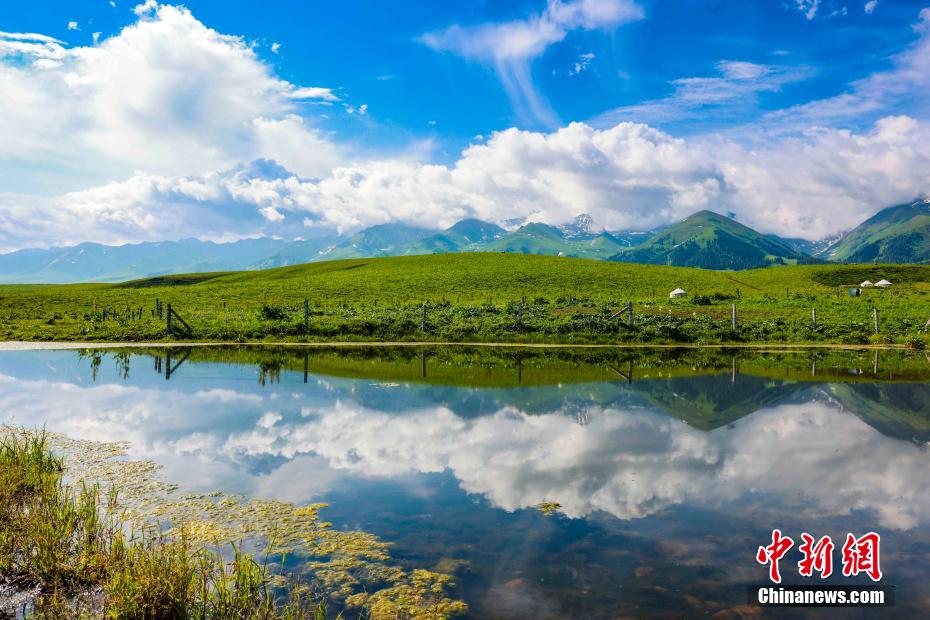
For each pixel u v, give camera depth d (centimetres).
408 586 629
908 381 1994
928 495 905
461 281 8350
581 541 742
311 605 590
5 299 6278
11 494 872
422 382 1962
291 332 3672
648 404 1598
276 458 1109
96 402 1619
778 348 3212
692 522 802
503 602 593
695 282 8531
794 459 1091
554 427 1334
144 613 571
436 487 948
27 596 623
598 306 5481
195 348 3103
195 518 826
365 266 10775
